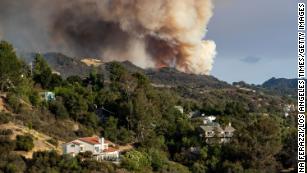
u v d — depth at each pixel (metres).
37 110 152.38
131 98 173.50
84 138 136.50
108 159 130.75
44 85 185.38
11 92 152.38
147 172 130.12
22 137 121.56
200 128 169.88
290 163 149.62
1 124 130.25
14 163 110.81
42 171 111.12
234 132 161.12
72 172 114.06
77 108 161.75
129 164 127.88
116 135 157.50
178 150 158.00
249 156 146.62
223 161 147.12
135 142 157.75
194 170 143.25
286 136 158.00
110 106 175.50
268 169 145.12
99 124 163.50
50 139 133.50
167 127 170.12
